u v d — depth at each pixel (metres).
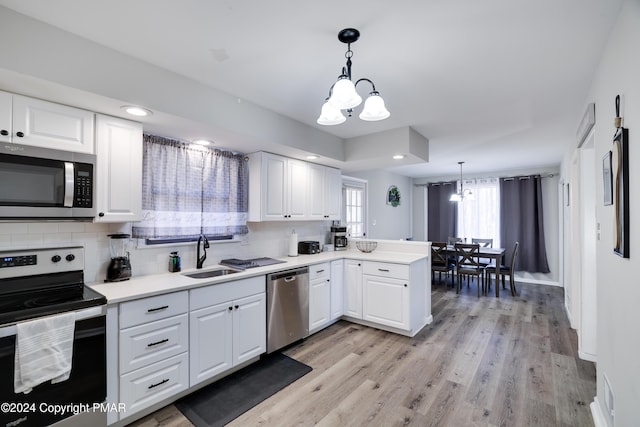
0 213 1.60
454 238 6.50
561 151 4.63
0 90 1.65
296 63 2.03
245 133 2.59
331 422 1.95
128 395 1.87
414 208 7.82
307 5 1.47
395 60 1.99
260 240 3.53
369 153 3.63
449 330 3.53
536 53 1.90
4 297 1.73
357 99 1.54
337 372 2.56
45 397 1.55
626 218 1.41
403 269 3.28
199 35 1.71
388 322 3.40
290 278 2.98
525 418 1.99
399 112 2.95
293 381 2.42
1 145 1.62
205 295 2.28
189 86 2.20
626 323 1.44
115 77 1.83
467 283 5.80
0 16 1.46
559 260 5.78
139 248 2.51
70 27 1.63
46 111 1.79
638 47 1.27
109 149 2.05
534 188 6.10
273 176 3.28
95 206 1.95
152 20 1.58
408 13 1.53
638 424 1.30
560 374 2.54
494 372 2.57
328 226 4.63
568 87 2.39
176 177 2.68
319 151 3.42
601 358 1.90
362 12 1.52
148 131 2.46
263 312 2.74
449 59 1.98
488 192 6.73
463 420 1.97
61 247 1.93
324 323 3.45
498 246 6.56
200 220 2.85
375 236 6.22
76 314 1.64
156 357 2.00
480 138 3.89
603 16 1.55
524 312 4.21
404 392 2.28
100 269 2.26
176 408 2.08
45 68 1.58
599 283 1.95
